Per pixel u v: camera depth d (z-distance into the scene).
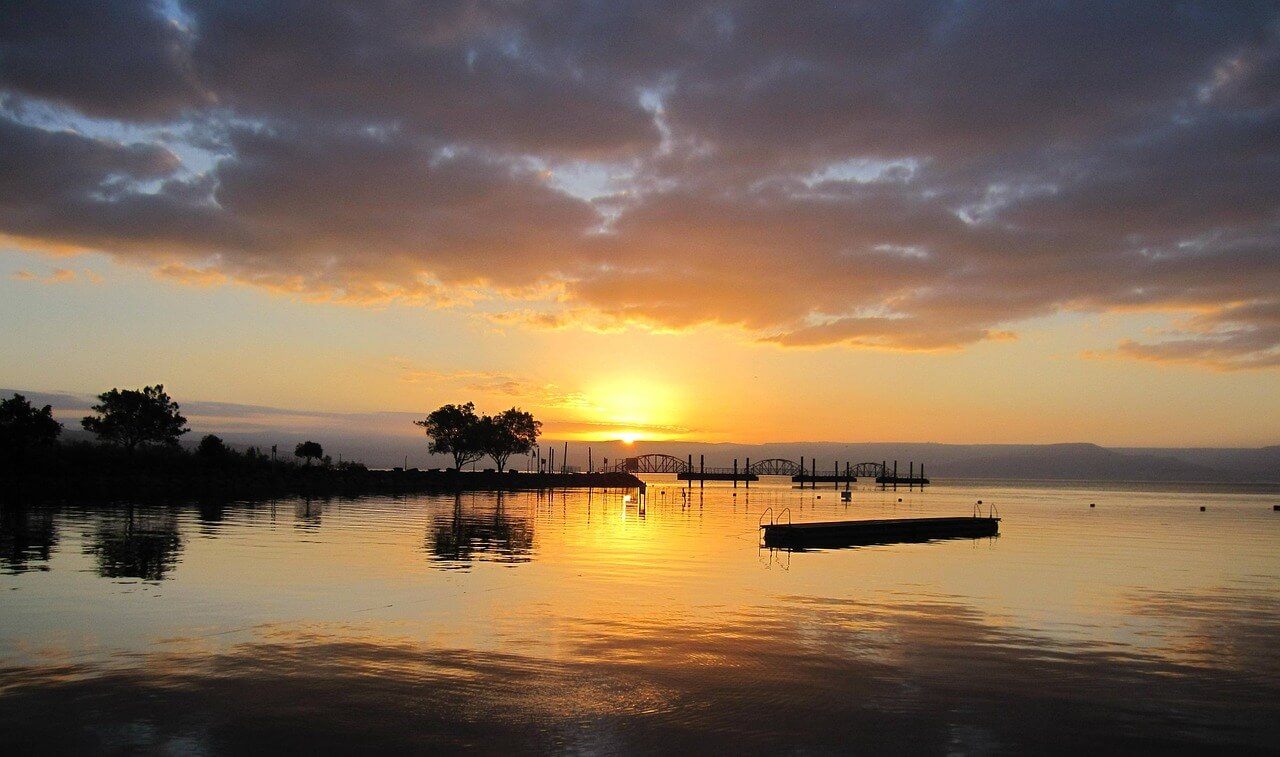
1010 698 15.62
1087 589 30.00
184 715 13.61
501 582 27.83
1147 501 144.00
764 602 25.42
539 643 18.91
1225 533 62.09
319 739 12.70
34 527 43.28
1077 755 12.88
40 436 86.06
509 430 164.25
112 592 24.05
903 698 15.45
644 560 36.22
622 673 16.58
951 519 62.03
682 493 152.25
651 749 12.62
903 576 32.94
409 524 52.53
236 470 99.88
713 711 14.43
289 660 16.94
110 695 14.53
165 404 106.50
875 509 106.06
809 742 13.08
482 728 13.32
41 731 12.81
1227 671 17.95
